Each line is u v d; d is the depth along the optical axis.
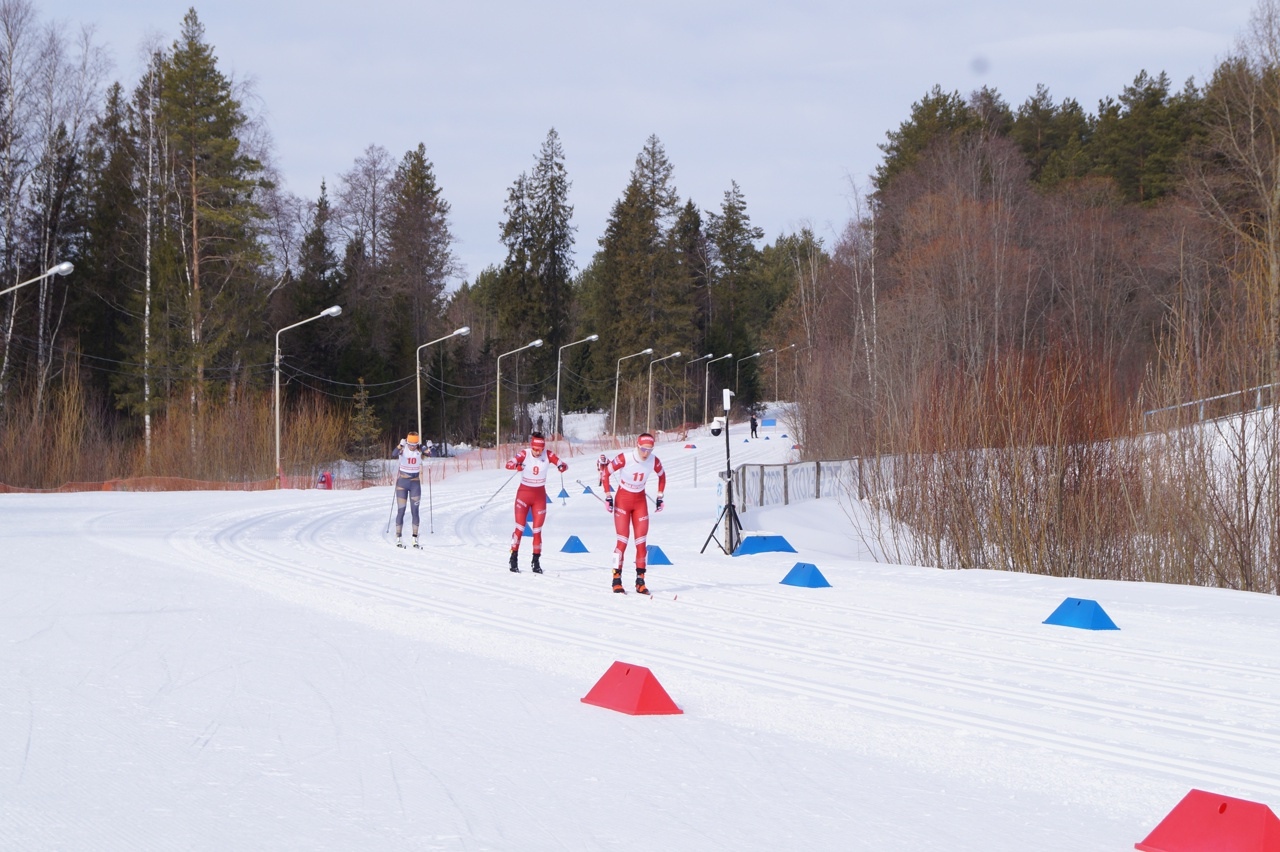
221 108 51.47
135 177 53.78
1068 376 19.31
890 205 62.06
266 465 46.94
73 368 48.16
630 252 98.31
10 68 45.03
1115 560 17.84
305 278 70.44
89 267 55.06
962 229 50.47
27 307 49.91
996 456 18.86
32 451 41.06
